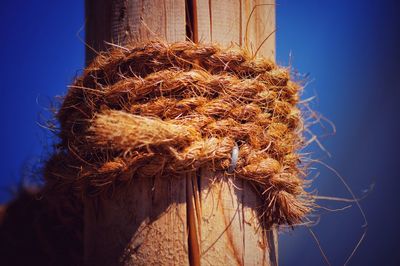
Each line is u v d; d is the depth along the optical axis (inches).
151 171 19.1
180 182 19.3
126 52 19.9
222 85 19.7
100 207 19.9
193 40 20.1
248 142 19.8
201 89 19.6
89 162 20.0
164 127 18.8
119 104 19.8
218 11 20.2
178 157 18.9
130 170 19.2
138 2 20.2
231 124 19.6
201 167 19.4
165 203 19.2
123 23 20.3
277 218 20.2
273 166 19.8
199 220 19.2
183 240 19.1
